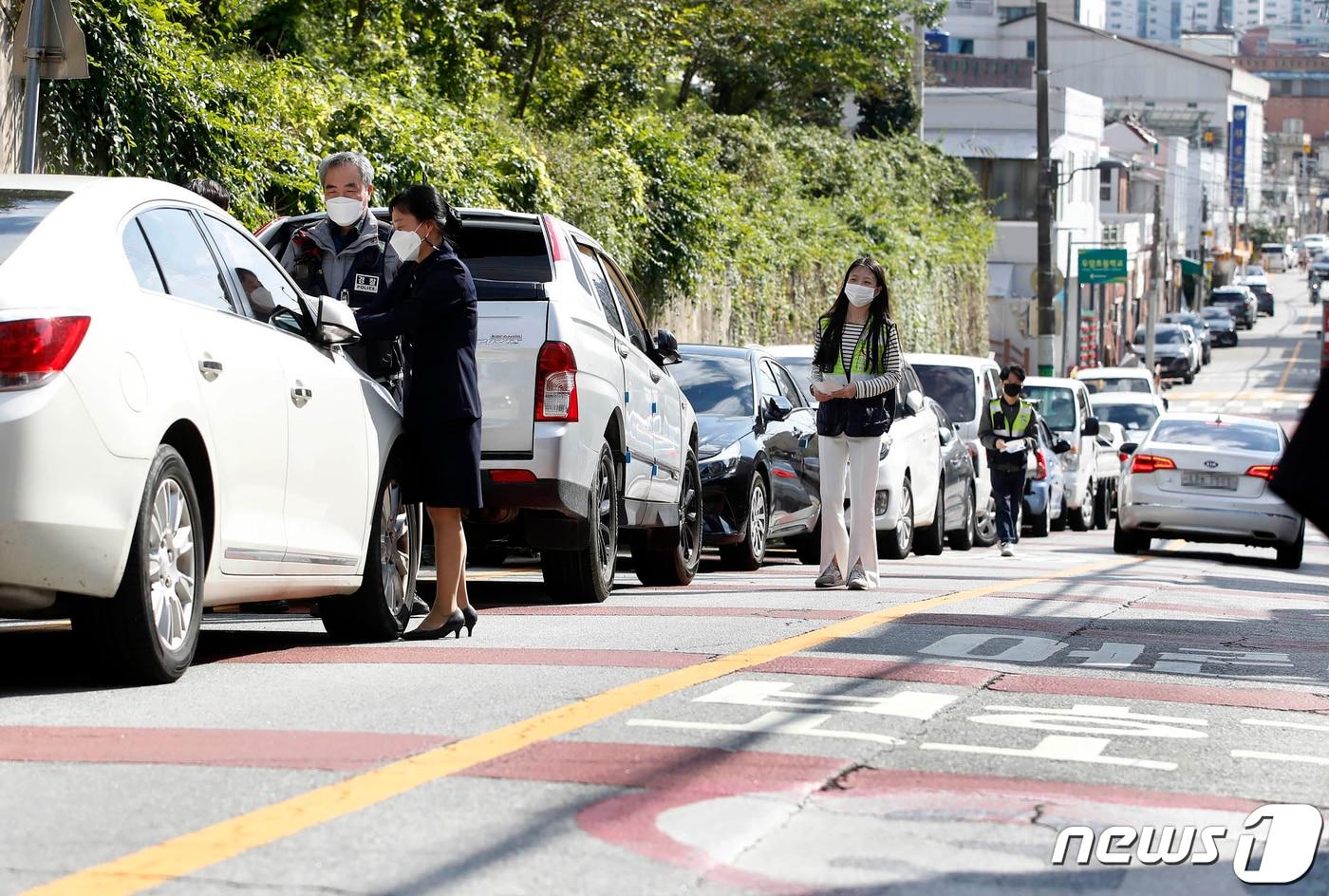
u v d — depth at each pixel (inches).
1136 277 4813.0
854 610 561.0
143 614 354.9
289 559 407.8
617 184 1206.3
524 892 217.2
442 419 446.6
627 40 1409.9
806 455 893.2
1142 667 439.2
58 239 353.4
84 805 258.7
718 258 1437.0
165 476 359.9
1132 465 1127.0
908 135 2753.4
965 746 317.4
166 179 739.4
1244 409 3405.5
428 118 997.8
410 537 480.7
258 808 257.3
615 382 592.4
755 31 2149.4
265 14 983.0
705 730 324.2
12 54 651.5
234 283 408.2
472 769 285.6
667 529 681.0
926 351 2335.1
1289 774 305.1
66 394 333.7
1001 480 1064.2
